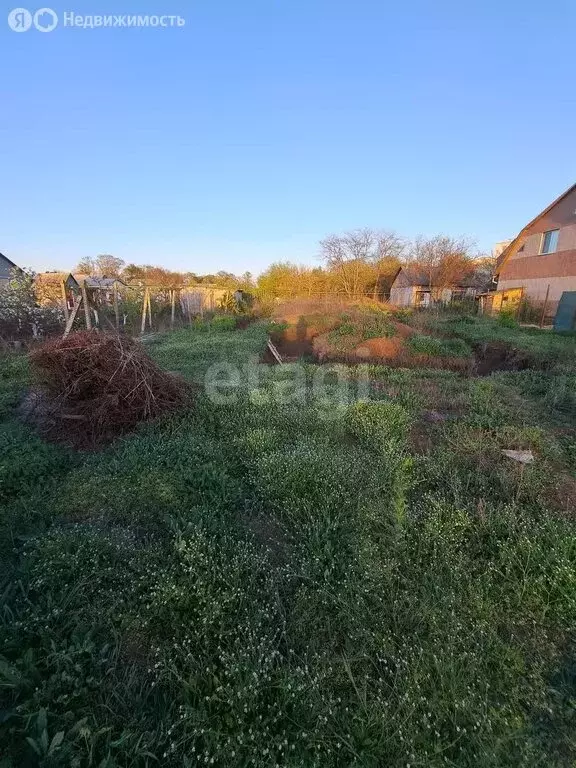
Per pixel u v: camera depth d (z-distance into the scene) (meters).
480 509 3.27
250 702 1.86
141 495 3.42
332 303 18.28
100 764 1.60
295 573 2.65
